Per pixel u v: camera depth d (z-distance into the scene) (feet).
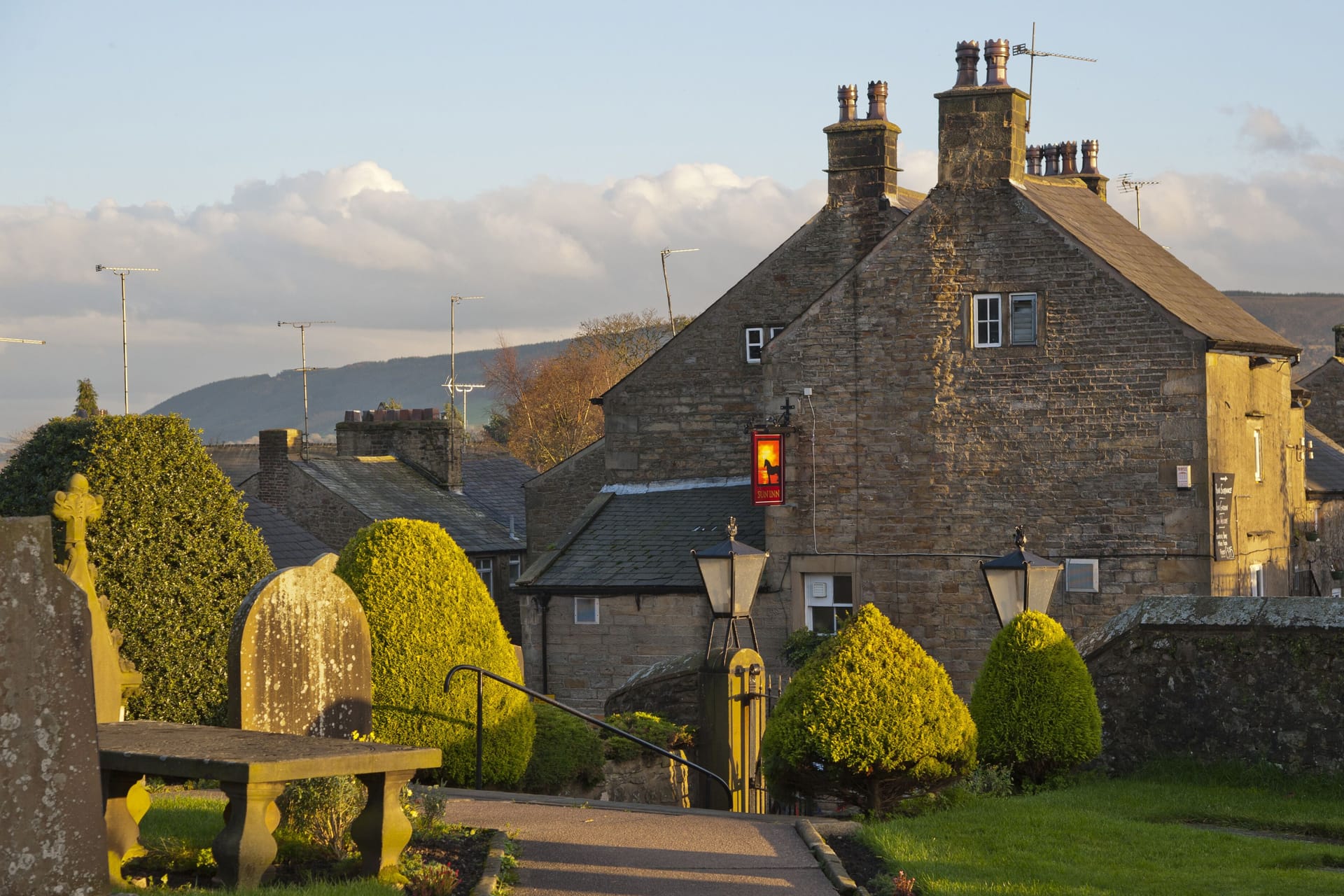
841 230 95.66
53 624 23.58
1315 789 46.42
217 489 51.29
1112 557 78.33
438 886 28.94
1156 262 87.30
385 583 47.50
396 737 46.75
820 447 84.53
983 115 81.56
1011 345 80.79
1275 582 89.20
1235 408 81.35
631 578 86.17
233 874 28.30
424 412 150.10
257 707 36.06
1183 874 33.24
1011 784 46.26
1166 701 49.85
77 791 23.79
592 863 33.58
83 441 49.57
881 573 83.15
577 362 263.08
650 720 62.59
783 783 42.96
